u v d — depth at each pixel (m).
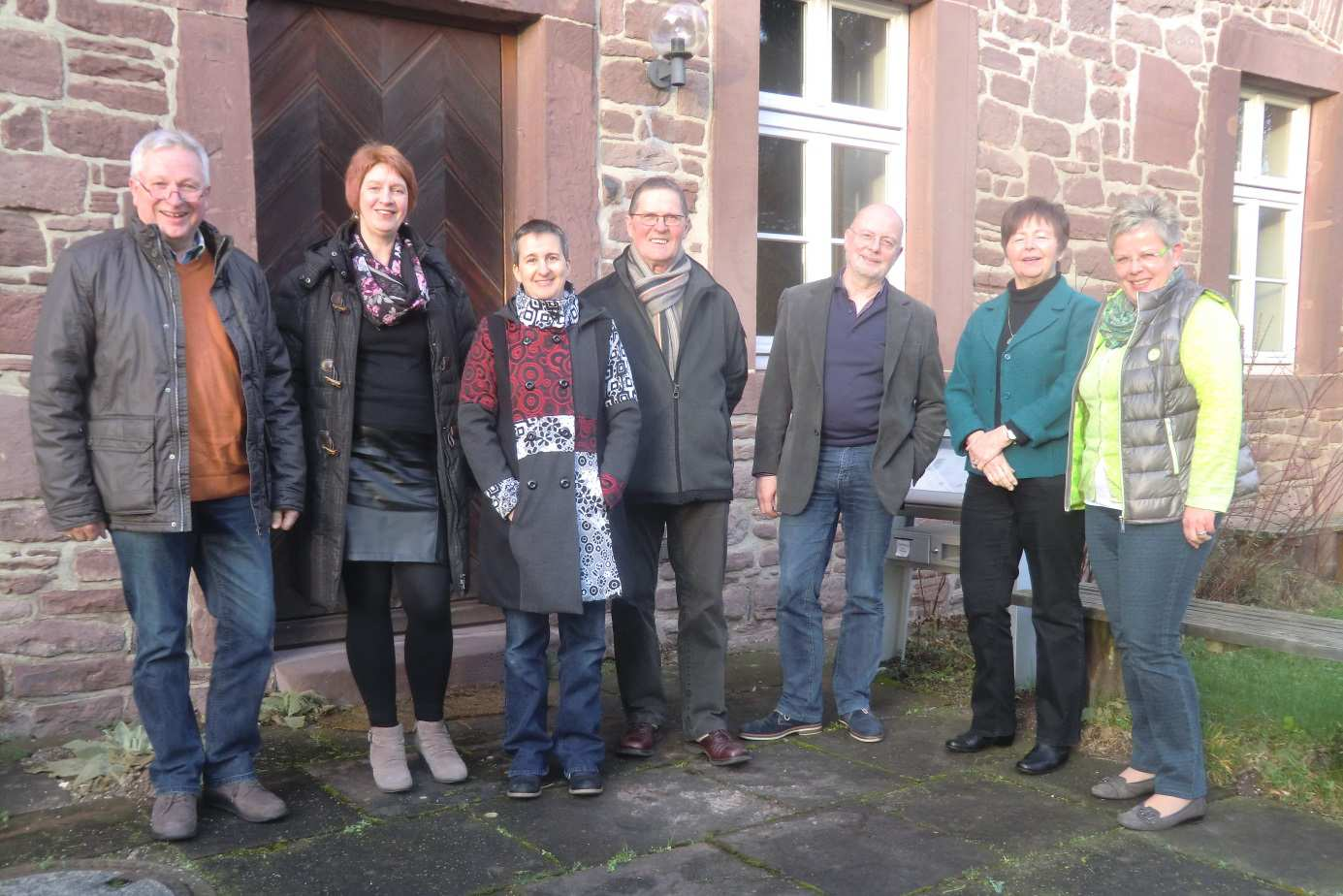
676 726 3.53
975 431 3.25
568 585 2.77
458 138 4.11
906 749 3.36
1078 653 3.17
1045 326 3.14
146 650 2.61
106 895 2.32
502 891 2.35
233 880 2.39
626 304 3.21
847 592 3.48
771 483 3.50
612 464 2.90
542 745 2.95
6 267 3.26
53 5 3.27
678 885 2.39
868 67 5.15
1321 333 6.81
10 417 3.29
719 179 4.49
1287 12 6.40
